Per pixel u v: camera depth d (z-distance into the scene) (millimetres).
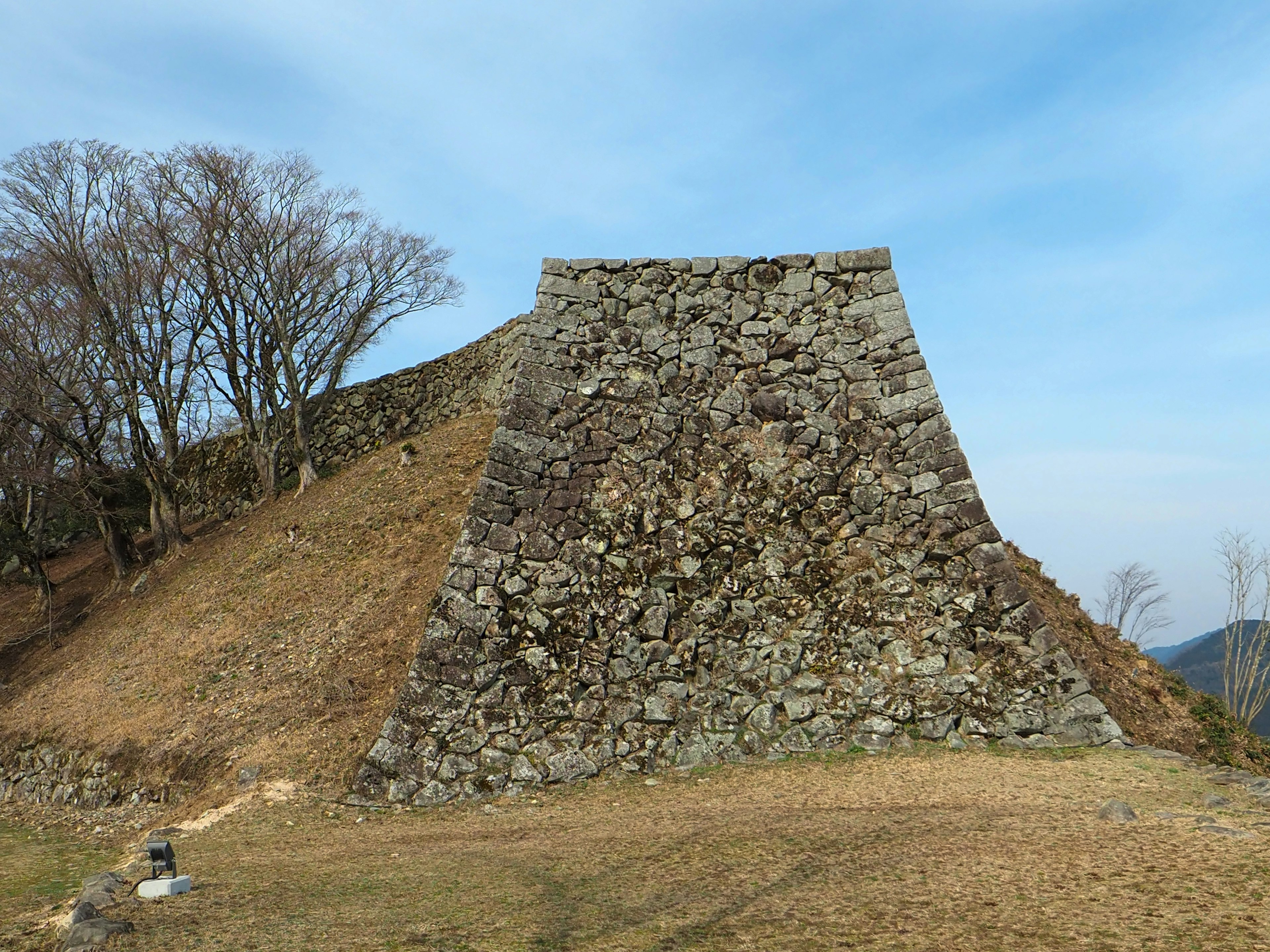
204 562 27859
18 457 28359
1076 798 10859
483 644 14672
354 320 31391
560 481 16000
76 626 28406
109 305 29391
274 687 18297
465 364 29328
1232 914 6324
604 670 14680
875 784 12445
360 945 6898
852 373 16812
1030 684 14445
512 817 12594
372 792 13672
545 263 17578
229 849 11594
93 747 18859
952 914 6816
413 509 23547
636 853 9570
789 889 7781
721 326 17328
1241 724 17781
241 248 29734
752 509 15977
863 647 14969
